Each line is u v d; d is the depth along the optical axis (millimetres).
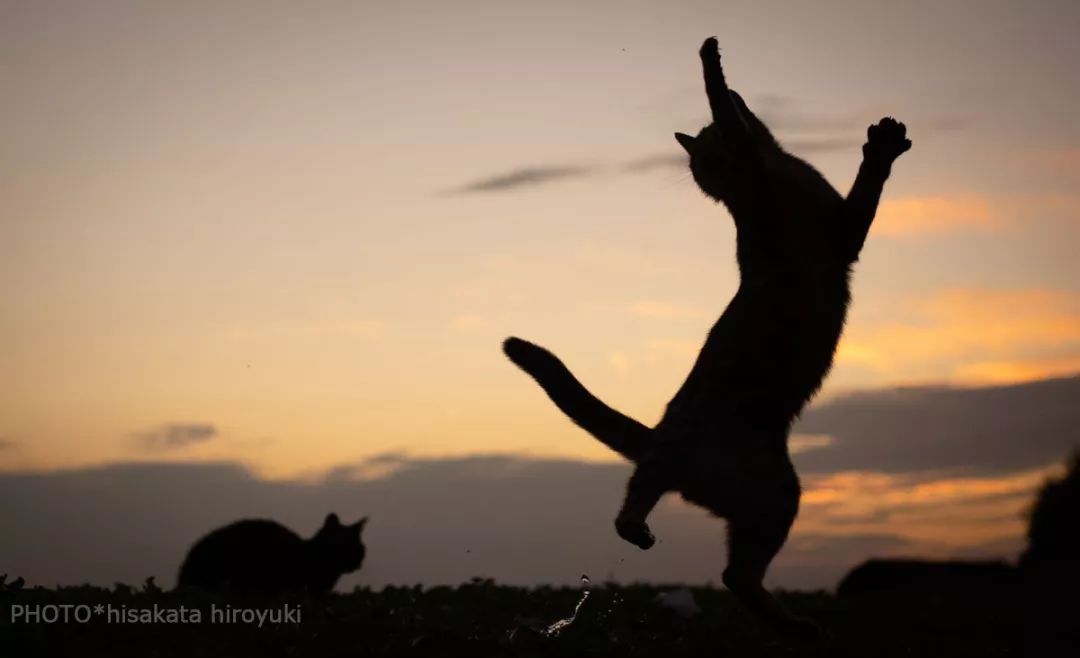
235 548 12930
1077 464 11570
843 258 8719
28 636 7906
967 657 9250
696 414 8305
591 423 9016
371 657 8156
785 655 8898
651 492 8219
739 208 8734
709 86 8703
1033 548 11469
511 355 9273
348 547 13312
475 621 9555
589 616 10211
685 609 10969
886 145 8695
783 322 8414
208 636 8539
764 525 8328
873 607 11953
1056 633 10570
